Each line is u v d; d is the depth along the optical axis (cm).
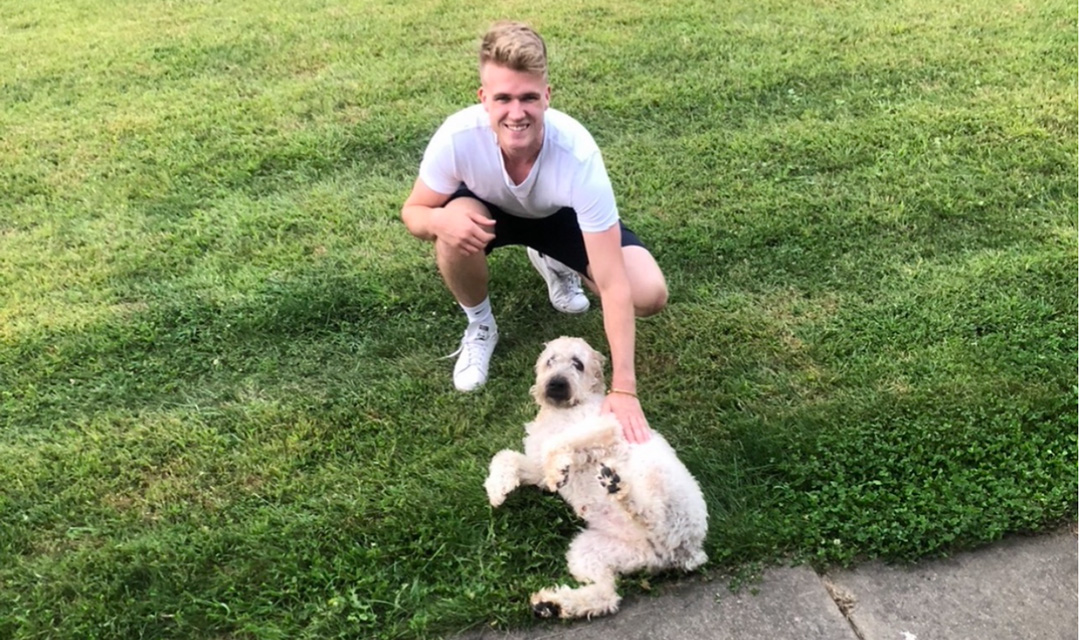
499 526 287
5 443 332
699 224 446
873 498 285
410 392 352
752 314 385
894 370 346
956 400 326
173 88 636
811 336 370
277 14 783
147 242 454
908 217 440
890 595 260
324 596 267
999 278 394
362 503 297
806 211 451
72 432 335
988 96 552
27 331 388
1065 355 346
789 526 277
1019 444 303
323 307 399
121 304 407
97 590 271
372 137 545
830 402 332
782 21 691
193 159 531
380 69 647
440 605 260
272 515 296
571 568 263
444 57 662
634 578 265
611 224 297
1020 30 647
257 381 362
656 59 634
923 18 681
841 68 601
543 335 383
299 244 447
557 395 299
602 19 718
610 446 272
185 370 369
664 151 516
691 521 257
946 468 297
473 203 324
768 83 584
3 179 518
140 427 336
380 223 464
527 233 343
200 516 298
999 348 353
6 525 296
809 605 257
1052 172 471
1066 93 549
